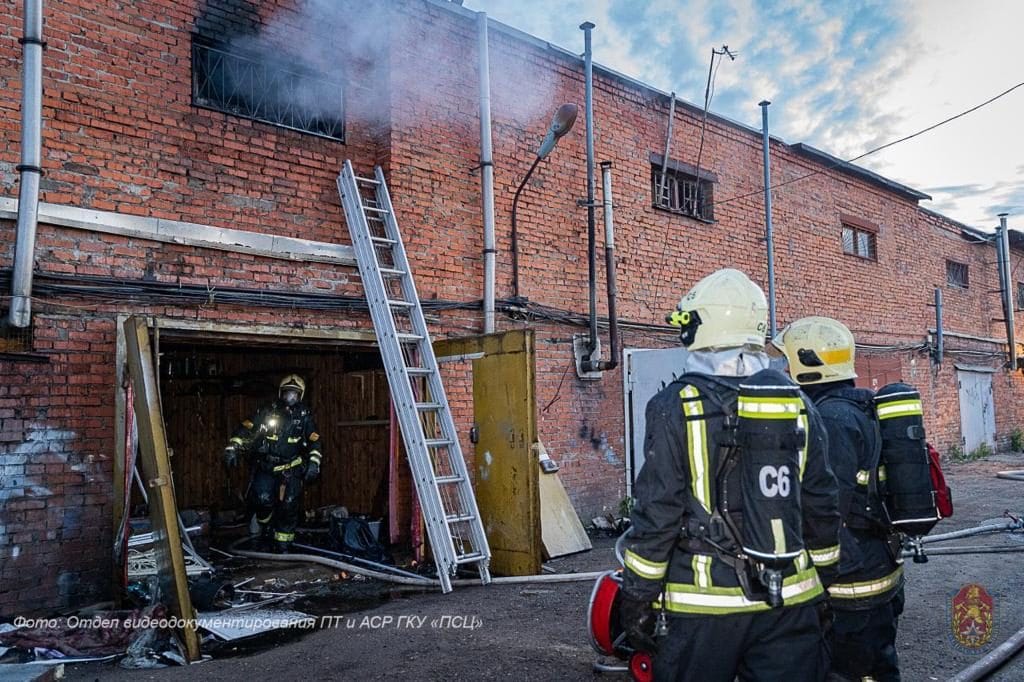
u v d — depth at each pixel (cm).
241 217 695
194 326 645
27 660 459
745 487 221
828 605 238
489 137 845
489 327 827
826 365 321
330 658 458
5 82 578
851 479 287
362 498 962
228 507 1101
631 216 1032
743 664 228
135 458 577
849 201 1480
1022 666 414
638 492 230
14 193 574
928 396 1684
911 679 400
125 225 621
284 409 809
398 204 783
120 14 639
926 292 1717
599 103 1005
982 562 672
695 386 234
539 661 437
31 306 566
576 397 935
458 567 714
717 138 1181
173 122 662
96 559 585
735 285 251
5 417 553
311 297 721
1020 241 2098
